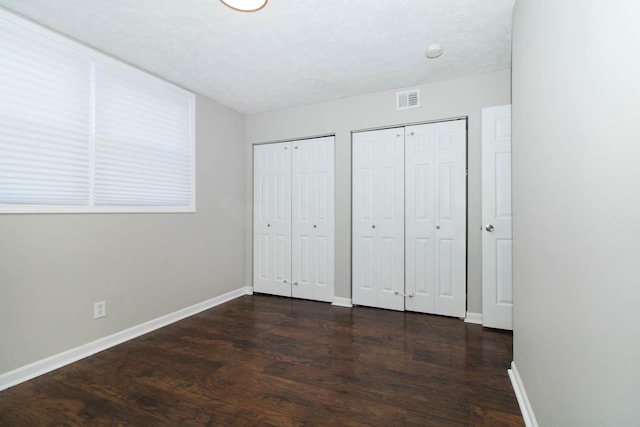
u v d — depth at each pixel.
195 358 2.09
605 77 0.75
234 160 3.62
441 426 1.42
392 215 3.10
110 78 2.33
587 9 0.85
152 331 2.58
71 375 1.88
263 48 2.25
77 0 1.70
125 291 2.41
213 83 2.88
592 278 0.83
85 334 2.15
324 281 3.43
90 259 2.19
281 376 1.85
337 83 2.89
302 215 3.55
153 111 2.67
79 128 2.13
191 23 1.94
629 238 0.65
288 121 3.57
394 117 3.05
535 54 1.36
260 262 3.77
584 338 0.88
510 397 1.64
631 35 0.64
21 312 1.83
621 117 0.68
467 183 2.79
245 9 1.67
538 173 1.33
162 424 1.44
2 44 1.75
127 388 1.74
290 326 2.68
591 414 0.83
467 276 2.79
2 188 1.77
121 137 2.41
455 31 2.04
